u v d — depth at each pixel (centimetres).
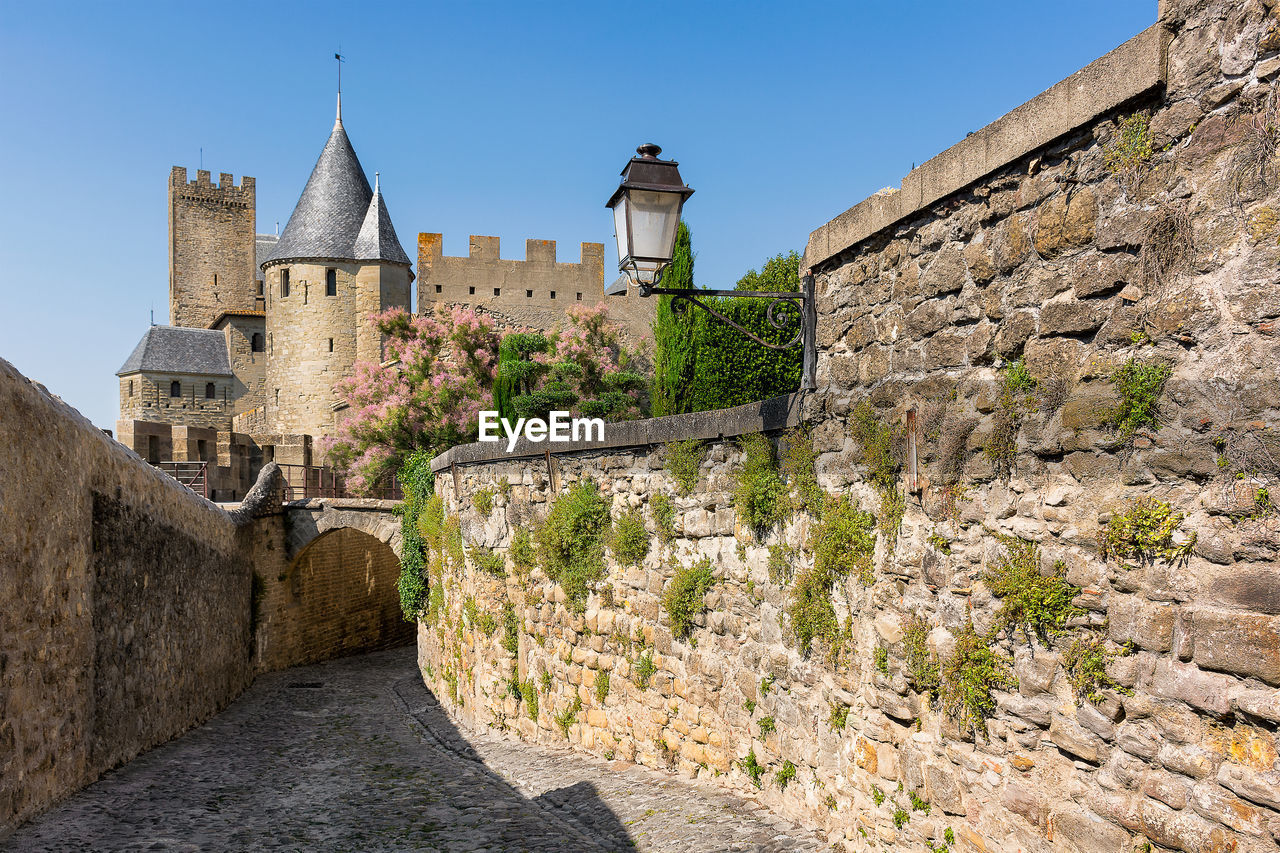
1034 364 339
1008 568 349
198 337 5428
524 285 3581
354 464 2517
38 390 722
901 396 433
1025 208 347
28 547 690
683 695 686
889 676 437
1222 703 263
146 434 2595
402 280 4078
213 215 6244
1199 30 274
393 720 1369
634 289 504
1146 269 291
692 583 666
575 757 835
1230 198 264
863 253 473
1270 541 250
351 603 2411
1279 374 249
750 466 586
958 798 384
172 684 1166
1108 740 304
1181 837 276
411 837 662
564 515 851
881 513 446
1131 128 297
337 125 4284
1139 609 292
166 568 1138
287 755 1106
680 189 490
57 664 755
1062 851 323
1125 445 298
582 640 848
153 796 821
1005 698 354
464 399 2555
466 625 1200
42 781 723
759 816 555
